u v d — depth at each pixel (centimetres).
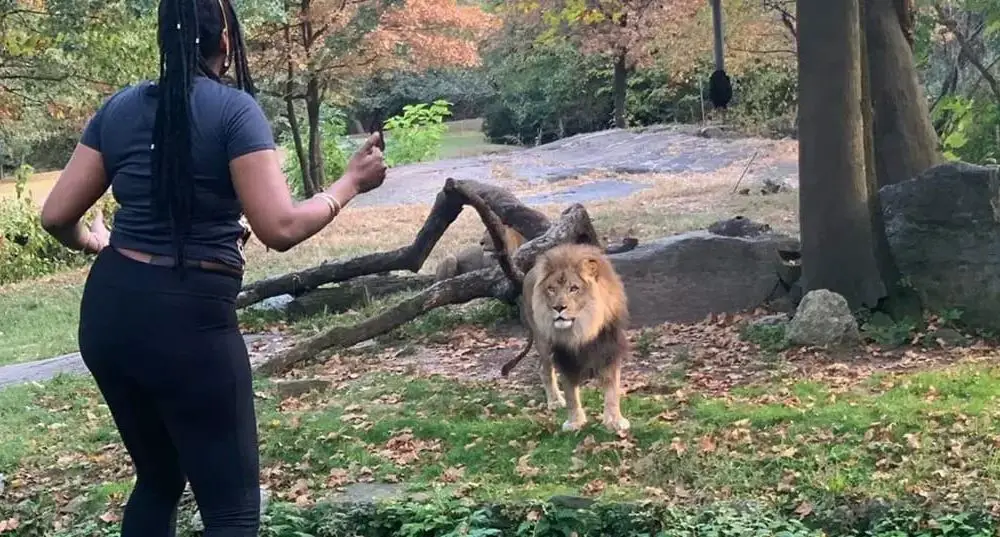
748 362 758
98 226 335
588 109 3625
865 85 834
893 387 653
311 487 560
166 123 274
